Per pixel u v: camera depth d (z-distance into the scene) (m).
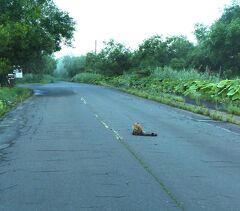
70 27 46.34
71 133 15.11
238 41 43.97
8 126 17.03
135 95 38.03
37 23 42.47
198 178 8.91
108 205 7.06
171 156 11.22
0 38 35.84
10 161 10.46
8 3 39.97
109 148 12.22
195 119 20.58
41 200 7.33
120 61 65.38
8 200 7.34
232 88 24.41
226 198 7.52
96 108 24.98
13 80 46.22
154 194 7.70
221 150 12.32
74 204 7.11
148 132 15.45
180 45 60.12
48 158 10.80
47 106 26.38
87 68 94.19
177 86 33.12
